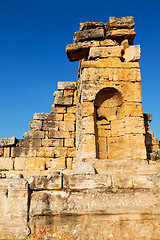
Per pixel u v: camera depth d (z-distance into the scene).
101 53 12.66
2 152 17.48
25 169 17.16
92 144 11.43
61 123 18.28
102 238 8.82
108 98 12.62
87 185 9.69
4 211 9.08
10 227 8.88
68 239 8.78
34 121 18.20
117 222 9.04
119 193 9.60
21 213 9.04
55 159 17.48
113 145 12.27
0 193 9.30
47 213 9.05
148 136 15.98
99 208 9.18
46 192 9.57
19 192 9.28
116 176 9.87
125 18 13.07
